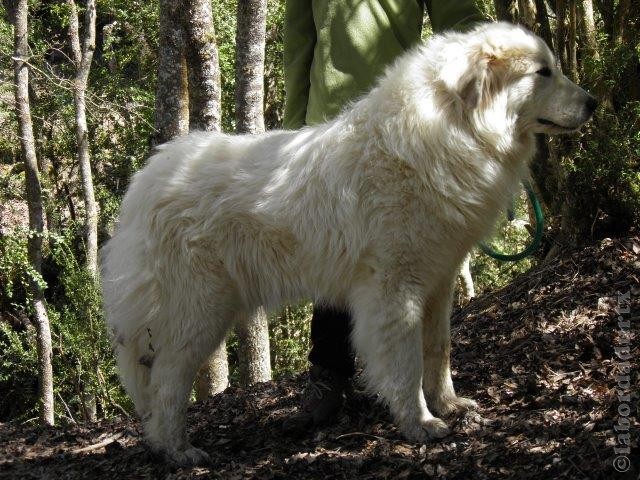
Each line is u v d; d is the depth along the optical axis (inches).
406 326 96.0
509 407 102.0
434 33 104.1
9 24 373.1
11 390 359.3
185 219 99.0
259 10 207.8
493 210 97.7
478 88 93.5
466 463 91.8
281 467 97.4
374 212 95.1
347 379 106.8
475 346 125.4
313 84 105.3
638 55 138.5
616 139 136.4
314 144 97.8
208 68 158.6
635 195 137.1
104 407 331.0
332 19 102.8
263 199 98.0
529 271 147.0
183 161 100.7
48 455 113.3
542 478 87.3
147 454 104.4
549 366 109.5
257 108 213.6
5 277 364.5
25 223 402.9
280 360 332.5
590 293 127.6
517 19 149.4
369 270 96.7
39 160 418.9
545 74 96.5
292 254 99.0
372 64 101.9
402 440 98.3
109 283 103.9
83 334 321.7
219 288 99.8
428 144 93.8
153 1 408.2
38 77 352.2
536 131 98.9
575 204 141.2
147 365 103.0
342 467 95.6
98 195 416.2
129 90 391.2
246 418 115.7
